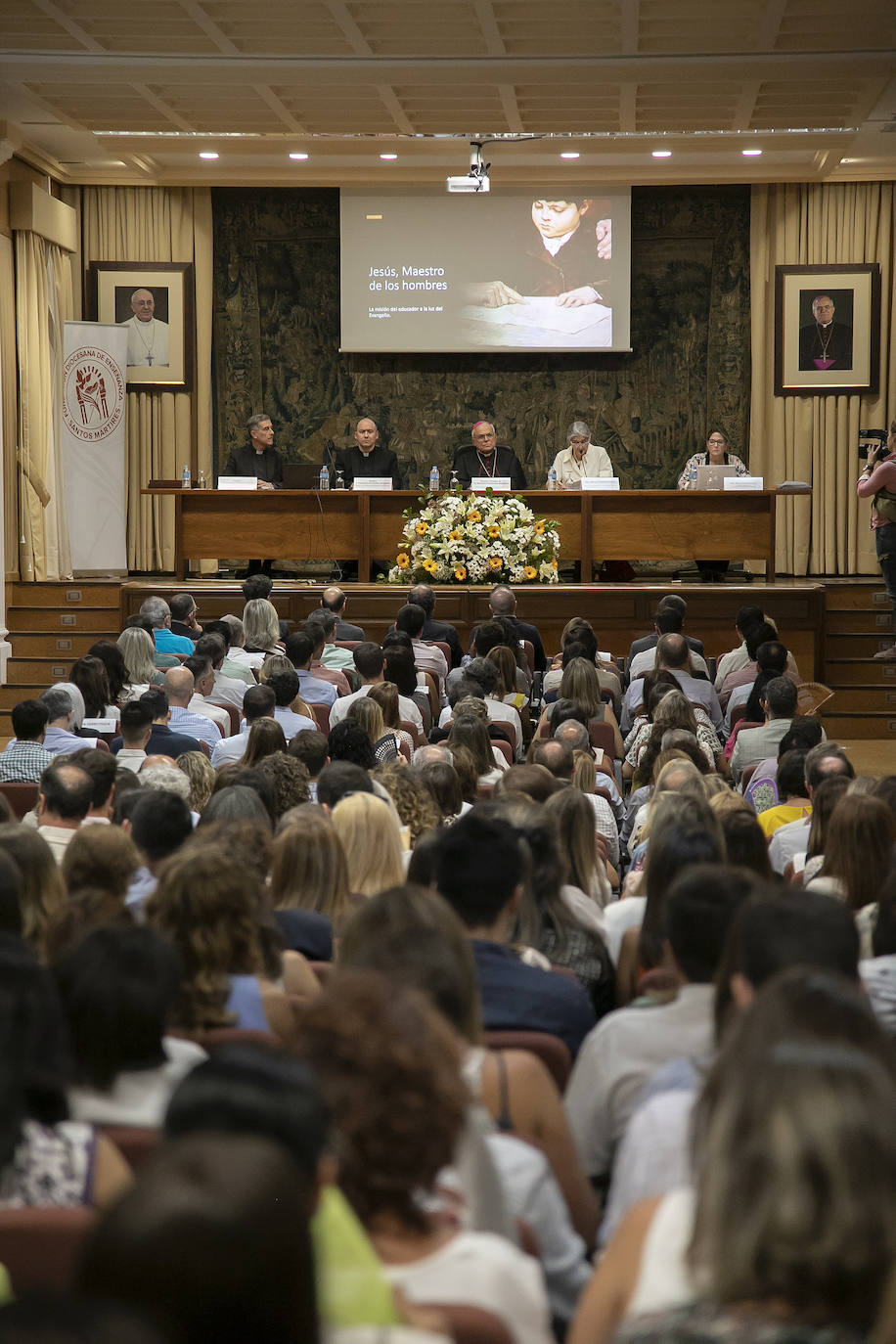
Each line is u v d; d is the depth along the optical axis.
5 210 12.13
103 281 13.83
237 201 14.12
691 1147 1.13
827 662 11.58
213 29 9.17
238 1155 0.80
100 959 1.96
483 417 14.37
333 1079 1.31
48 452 12.72
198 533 11.91
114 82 10.30
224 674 8.27
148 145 12.36
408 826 4.41
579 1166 2.07
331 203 14.11
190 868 2.49
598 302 13.72
